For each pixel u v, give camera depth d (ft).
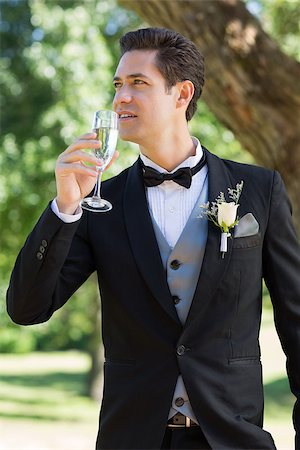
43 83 51.31
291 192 20.47
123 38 10.96
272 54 20.38
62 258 10.20
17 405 58.90
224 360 10.42
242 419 10.38
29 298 10.25
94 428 47.80
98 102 44.45
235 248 10.66
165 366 10.35
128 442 10.37
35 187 49.98
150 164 11.17
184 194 11.05
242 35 20.25
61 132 44.83
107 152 10.10
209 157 11.32
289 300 10.93
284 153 20.45
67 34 44.29
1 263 53.72
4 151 49.73
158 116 10.71
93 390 62.95
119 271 10.66
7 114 51.96
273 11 33.88
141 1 20.04
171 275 10.59
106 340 10.86
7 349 118.93
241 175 11.28
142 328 10.44
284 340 11.05
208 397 10.24
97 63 44.42
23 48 51.93
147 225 10.76
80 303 74.79
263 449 10.46
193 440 10.35
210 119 43.39
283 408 55.88
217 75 20.30
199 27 20.07
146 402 10.34
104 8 46.16
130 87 10.73
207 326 10.44
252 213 10.89
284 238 11.10
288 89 20.17
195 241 10.70
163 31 10.89
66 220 10.12
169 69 10.75
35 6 45.06
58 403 60.90
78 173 10.18
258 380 10.73
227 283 10.55
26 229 51.72
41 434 44.39
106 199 11.19
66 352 121.08
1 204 50.78
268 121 20.36
